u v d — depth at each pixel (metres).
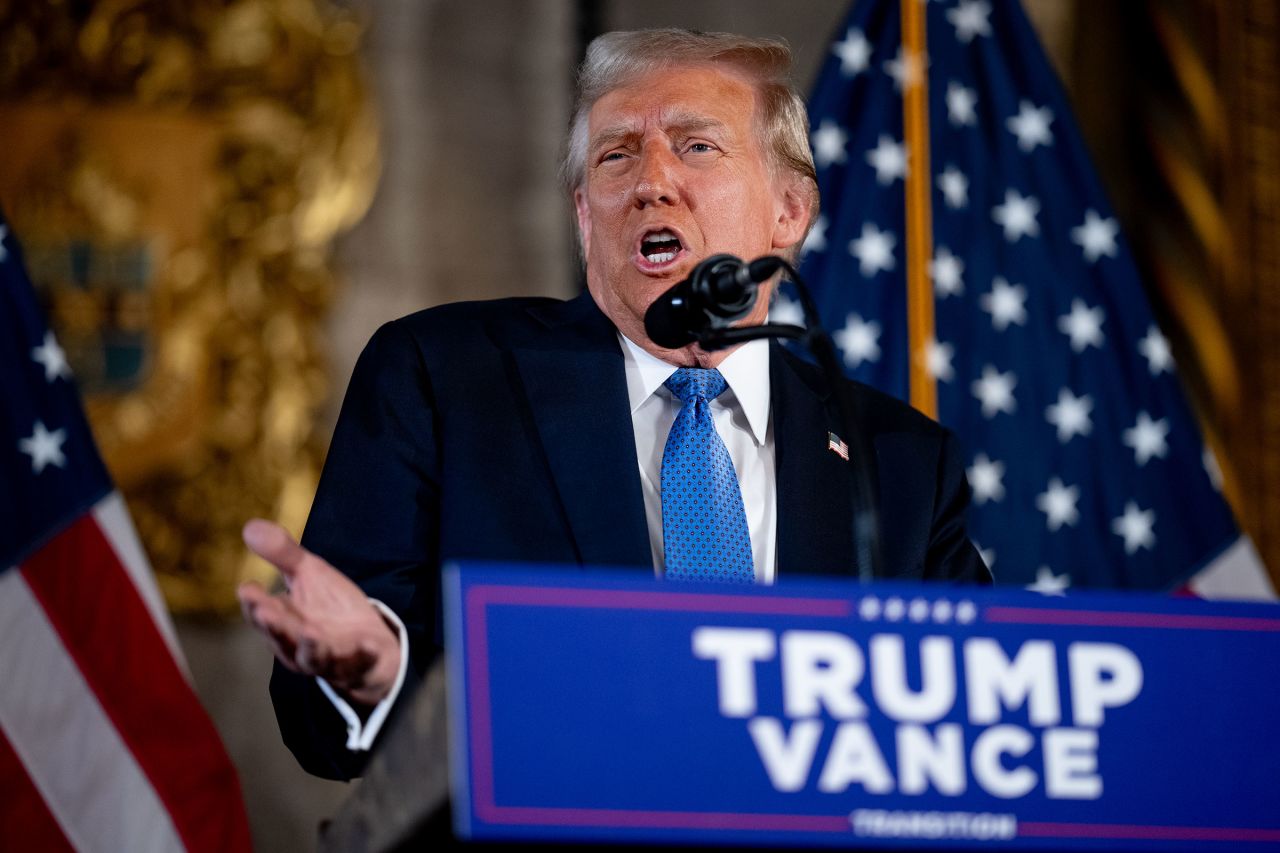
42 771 9.71
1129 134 18.55
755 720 4.00
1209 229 17.97
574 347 6.90
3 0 16.77
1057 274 12.23
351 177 17.23
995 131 12.41
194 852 9.88
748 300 5.66
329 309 17.16
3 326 10.29
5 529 9.95
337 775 5.73
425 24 17.83
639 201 6.91
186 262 16.78
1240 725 4.41
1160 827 4.29
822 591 4.12
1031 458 11.85
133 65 16.89
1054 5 18.64
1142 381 12.16
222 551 16.53
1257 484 17.42
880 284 11.85
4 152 16.61
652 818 3.89
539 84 18.17
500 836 3.79
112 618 10.06
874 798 4.05
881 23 12.41
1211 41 18.38
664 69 7.21
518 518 6.39
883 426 7.12
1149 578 11.85
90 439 10.33
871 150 12.09
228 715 16.34
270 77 17.12
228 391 16.78
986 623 4.24
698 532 6.30
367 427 6.71
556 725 3.88
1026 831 4.17
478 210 17.84
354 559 6.42
